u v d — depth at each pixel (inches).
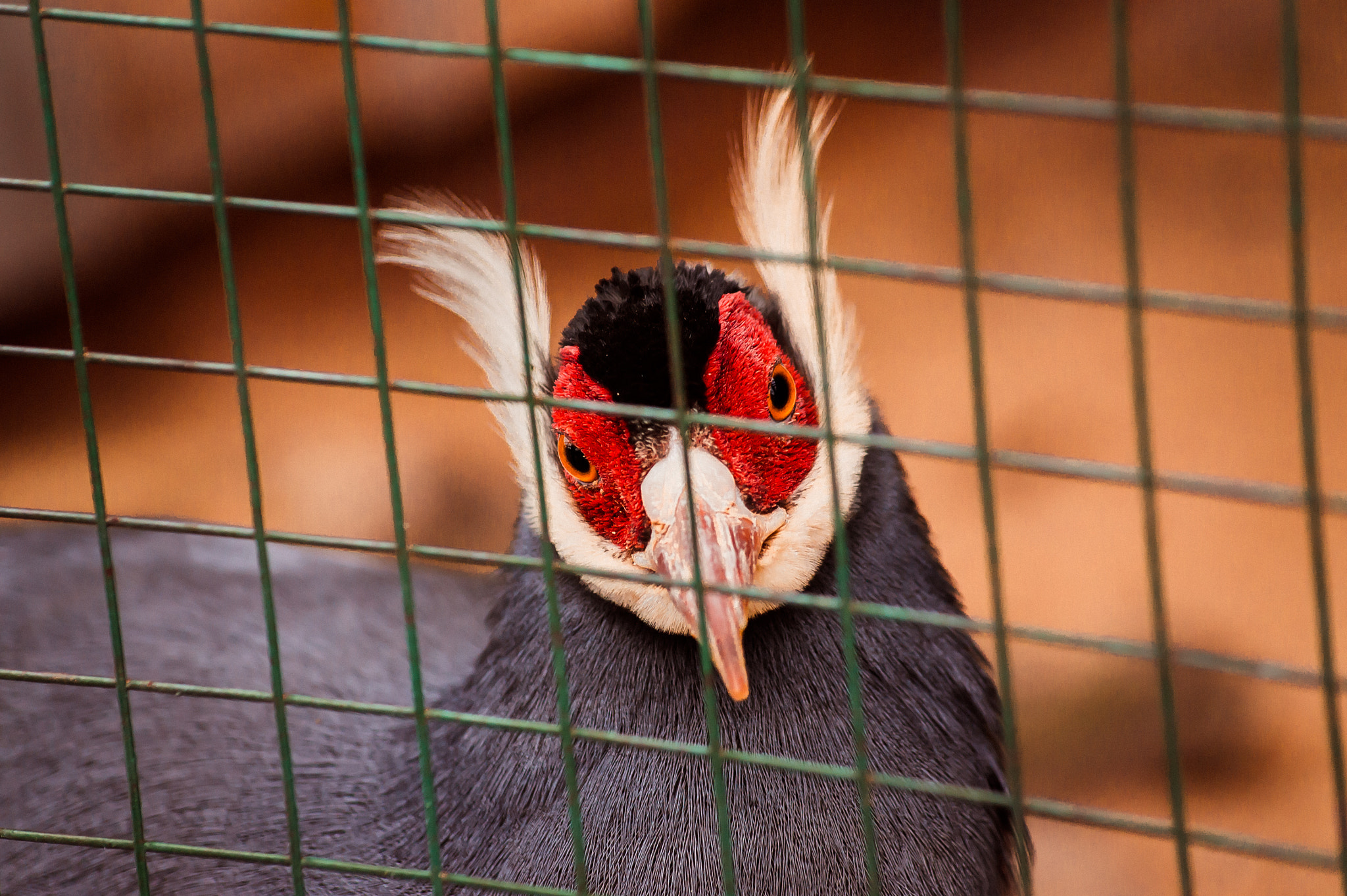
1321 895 452.8
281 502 615.8
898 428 603.5
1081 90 721.0
